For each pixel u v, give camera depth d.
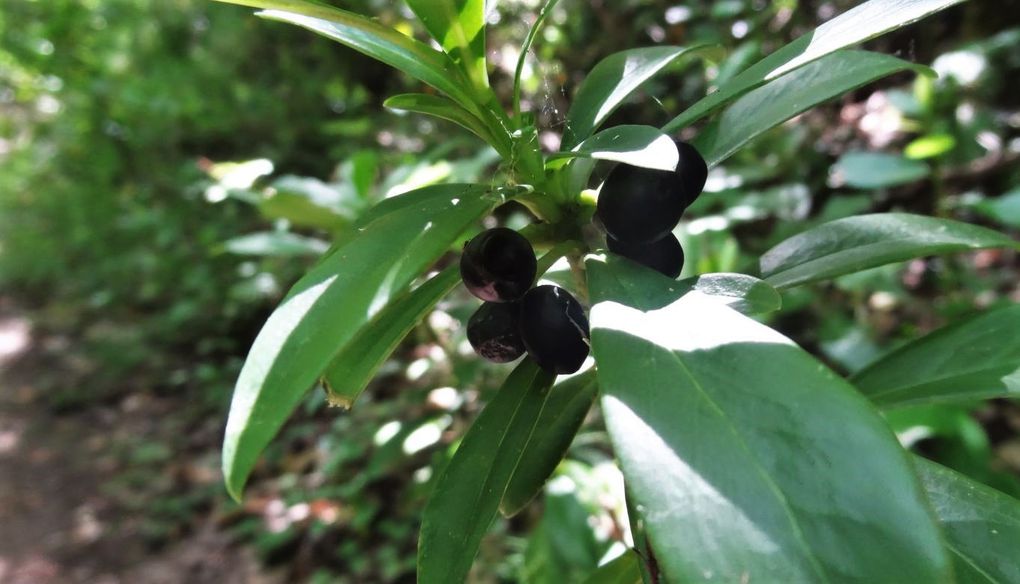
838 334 0.24
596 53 0.36
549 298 0.07
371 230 0.07
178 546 0.37
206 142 0.64
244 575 0.34
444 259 0.27
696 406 0.05
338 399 0.08
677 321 0.06
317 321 0.06
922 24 0.34
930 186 0.30
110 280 0.63
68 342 0.60
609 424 0.05
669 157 0.06
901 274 0.26
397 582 0.31
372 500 0.34
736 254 0.21
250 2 0.07
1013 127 0.31
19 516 0.41
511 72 0.33
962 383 0.08
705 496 0.05
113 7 0.81
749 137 0.08
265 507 0.37
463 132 0.37
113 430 0.48
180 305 0.53
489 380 0.22
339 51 0.56
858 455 0.05
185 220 0.60
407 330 0.08
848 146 0.32
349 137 0.50
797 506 0.05
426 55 0.08
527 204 0.08
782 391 0.05
